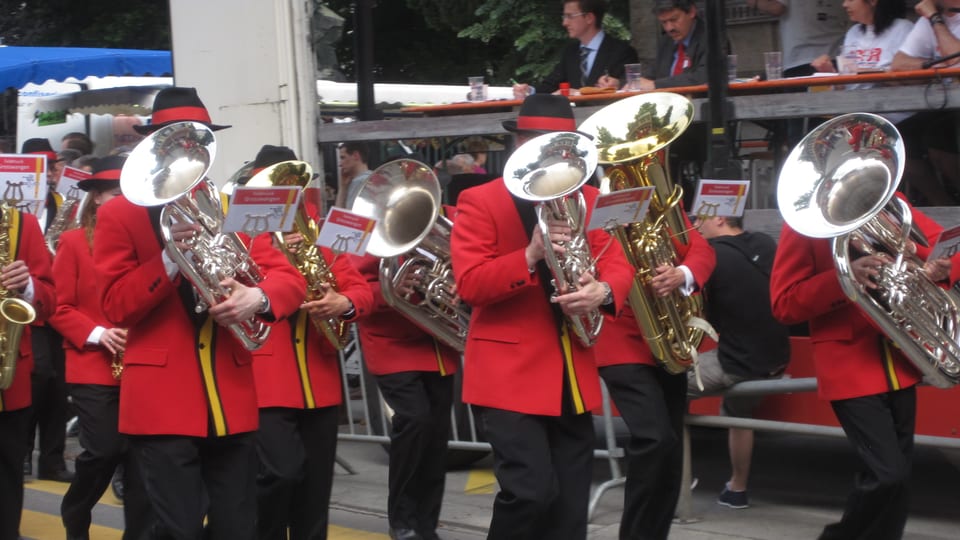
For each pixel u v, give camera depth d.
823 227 5.43
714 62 8.20
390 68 19.44
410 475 7.30
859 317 5.96
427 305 6.91
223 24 10.53
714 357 7.63
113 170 7.38
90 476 7.42
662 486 6.57
